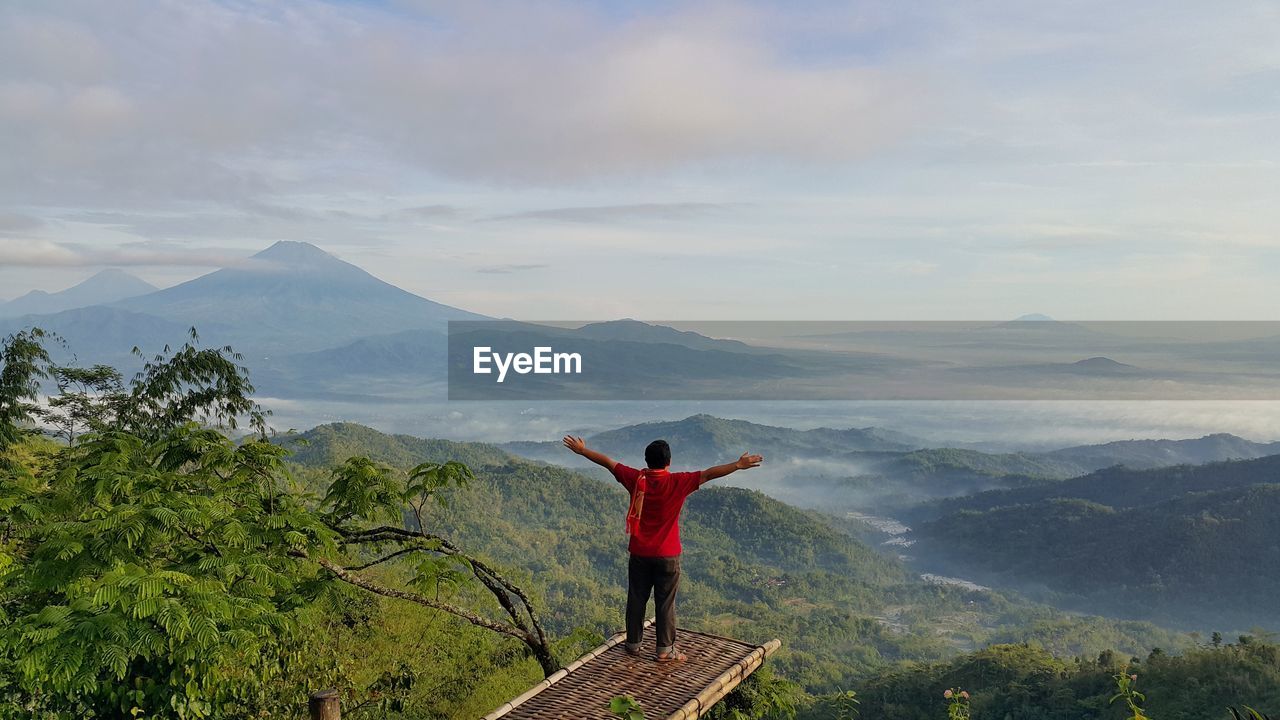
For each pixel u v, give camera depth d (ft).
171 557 20.29
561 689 16.52
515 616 27.02
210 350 53.62
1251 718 13.39
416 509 25.48
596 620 324.39
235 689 18.94
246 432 54.13
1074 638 493.36
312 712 14.61
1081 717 206.90
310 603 21.54
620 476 17.83
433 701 34.30
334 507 25.12
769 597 522.88
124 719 16.47
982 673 257.34
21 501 20.63
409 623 38.93
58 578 17.38
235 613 16.81
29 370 55.47
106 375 59.47
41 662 14.33
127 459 21.86
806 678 334.03
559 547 516.73
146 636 15.15
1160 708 195.11
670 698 16.05
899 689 270.67
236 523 19.89
